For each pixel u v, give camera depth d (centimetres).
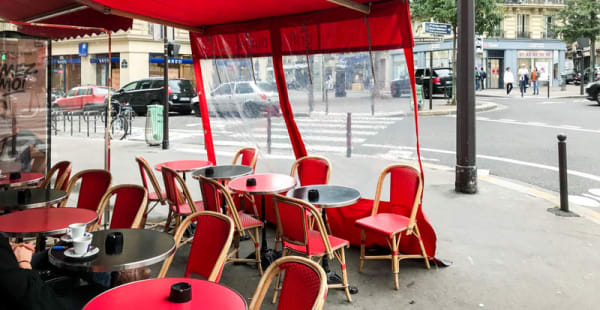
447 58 3703
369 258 475
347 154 563
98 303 232
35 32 711
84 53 3088
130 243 318
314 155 587
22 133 696
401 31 480
